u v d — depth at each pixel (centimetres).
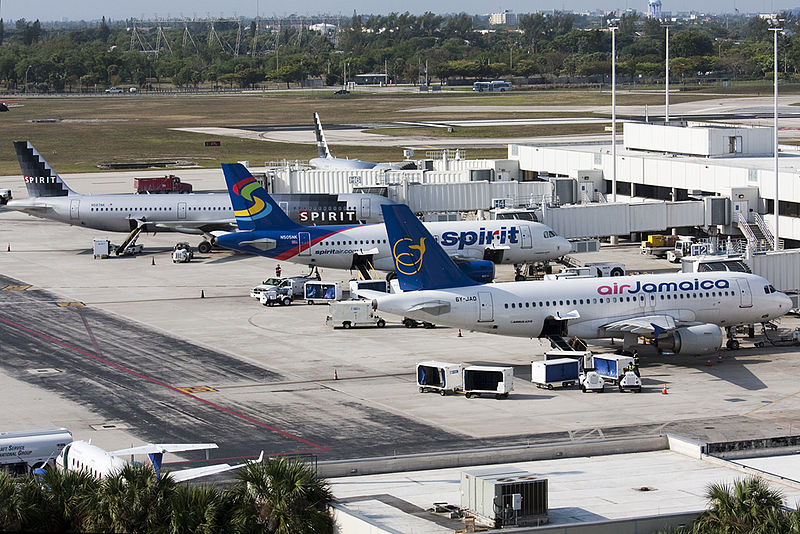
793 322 17538
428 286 14762
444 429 12262
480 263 19662
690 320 15475
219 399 13488
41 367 14988
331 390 13900
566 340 15362
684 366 15112
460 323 14712
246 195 19888
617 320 15162
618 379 14012
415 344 16275
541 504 8656
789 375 14525
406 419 12662
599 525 8219
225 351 15888
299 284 19588
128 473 7931
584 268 19675
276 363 15225
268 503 7812
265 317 18112
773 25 19862
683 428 12200
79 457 9469
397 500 9250
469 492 8825
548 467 10200
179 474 8681
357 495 9412
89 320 17862
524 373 14700
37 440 10375
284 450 11512
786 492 9262
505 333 14938
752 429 12119
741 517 8012
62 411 12938
